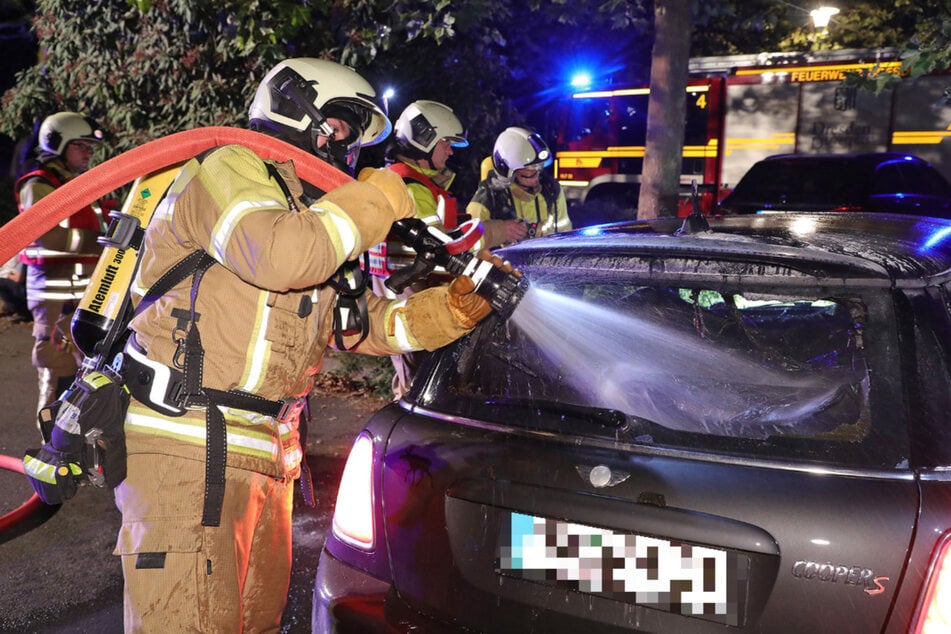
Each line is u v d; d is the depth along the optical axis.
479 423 2.18
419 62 8.79
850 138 13.32
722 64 14.17
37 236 2.03
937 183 10.59
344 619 2.14
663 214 6.64
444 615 2.06
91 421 1.95
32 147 4.72
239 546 2.04
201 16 8.38
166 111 8.84
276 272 1.77
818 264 2.07
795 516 1.77
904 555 1.69
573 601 1.90
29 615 3.36
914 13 17.20
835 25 17.92
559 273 2.34
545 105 15.54
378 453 2.27
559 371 2.63
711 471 1.88
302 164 2.08
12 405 6.16
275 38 7.43
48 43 9.32
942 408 1.86
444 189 4.25
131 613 1.96
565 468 1.98
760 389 2.67
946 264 2.16
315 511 4.36
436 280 3.96
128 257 2.13
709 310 3.05
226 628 1.99
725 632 1.77
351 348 2.28
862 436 1.86
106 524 4.21
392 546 2.16
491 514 2.01
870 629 1.69
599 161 15.22
